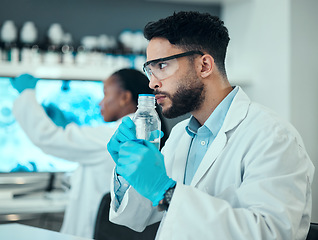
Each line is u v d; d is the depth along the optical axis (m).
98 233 1.52
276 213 0.95
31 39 3.01
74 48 3.21
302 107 2.84
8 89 2.82
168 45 1.13
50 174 2.91
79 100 2.95
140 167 0.99
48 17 3.23
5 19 3.13
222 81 1.21
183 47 1.13
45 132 2.15
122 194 1.22
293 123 2.82
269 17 3.02
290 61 2.82
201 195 0.98
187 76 1.13
